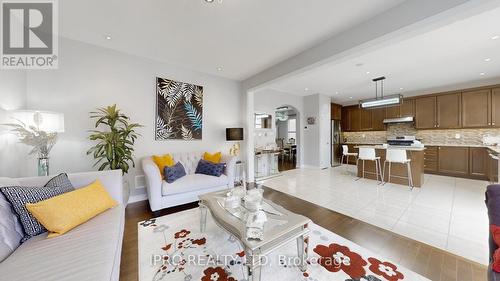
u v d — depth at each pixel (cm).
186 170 355
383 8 211
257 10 215
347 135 788
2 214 127
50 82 266
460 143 527
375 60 347
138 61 336
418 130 604
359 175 504
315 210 286
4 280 97
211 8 212
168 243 200
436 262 169
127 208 298
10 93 219
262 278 150
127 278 153
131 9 213
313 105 641
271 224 154
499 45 288
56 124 225
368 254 180
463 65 372
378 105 482
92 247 124
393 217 260
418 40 274
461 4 165
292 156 818
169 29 254
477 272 156
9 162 214
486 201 126
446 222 243
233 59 350
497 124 460
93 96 297
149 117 347
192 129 399
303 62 315
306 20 234
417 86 532
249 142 463
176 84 377
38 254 116
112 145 269
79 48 285
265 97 570
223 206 191
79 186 189
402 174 431
